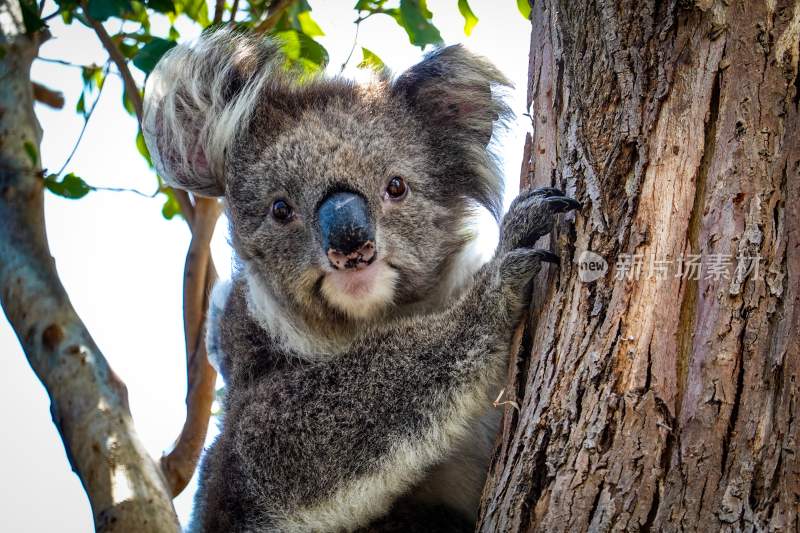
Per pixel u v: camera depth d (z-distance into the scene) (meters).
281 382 4.07
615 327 2.81
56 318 3.50
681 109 2.87
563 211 3.07
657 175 2.86
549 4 3.46
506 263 3.33
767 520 2.48
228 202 4.32
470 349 3.59
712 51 2.85
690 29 2.90
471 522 4.14
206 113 4.47
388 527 4.07
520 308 3.45
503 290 3.40
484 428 3.95
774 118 2.76
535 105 3.40
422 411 3.68
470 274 4.36
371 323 4.24
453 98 4.48
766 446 2.54
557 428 2.81
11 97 3.99
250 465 4.02
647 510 2.58
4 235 3.68
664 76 2.91
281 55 4.62
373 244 3.97
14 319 3.53
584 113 3.09
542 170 3.30
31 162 3.84
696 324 2.69
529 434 2.88
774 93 2.78
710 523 2.51
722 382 2.60
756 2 2.84
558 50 3.32
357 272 4.01
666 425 2.64
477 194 4.51
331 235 3.92
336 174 4.06
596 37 3.10
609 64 3.04
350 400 3.85
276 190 4.12
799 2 2.82
